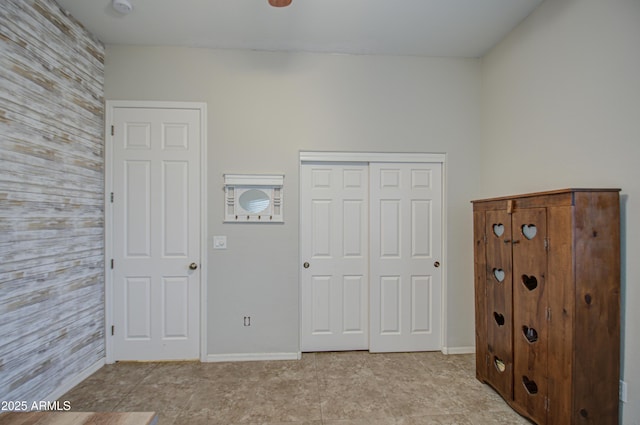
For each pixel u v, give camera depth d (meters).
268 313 2.83
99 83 2.68
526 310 1.94
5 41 1.81
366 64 2.93
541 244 1.82
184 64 2.80
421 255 2.98
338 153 2.91
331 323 2.97
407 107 2.95
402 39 2.69
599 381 1.64
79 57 2.43
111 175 2.74
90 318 2.54
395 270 2.97
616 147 1.75
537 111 2.33
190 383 2.40
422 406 2.12
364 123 2.93
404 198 2.98
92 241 2.58
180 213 2.79
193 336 2.79
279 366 2.69
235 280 2.81
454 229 2.98
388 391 2.30
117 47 2.75
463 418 2.00
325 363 2.75
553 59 2.17
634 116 1.66
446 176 2.97
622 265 1.70
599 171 1.85
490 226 2.29
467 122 2.98
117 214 2.74
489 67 2.88
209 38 2.67
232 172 2.81
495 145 2.80
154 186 2.77
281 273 2.84
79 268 2.42
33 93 2.00
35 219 2.02
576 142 2.00
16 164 1.88
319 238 2.97
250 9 2.29
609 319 1.64
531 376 1.90
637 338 1.63
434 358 2.85
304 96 2.88
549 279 1.76
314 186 2.96
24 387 1.93
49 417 1.12
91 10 2.29
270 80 2.86
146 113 2.77
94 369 2.57
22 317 1.92
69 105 2.33
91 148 2.57
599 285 1.64
